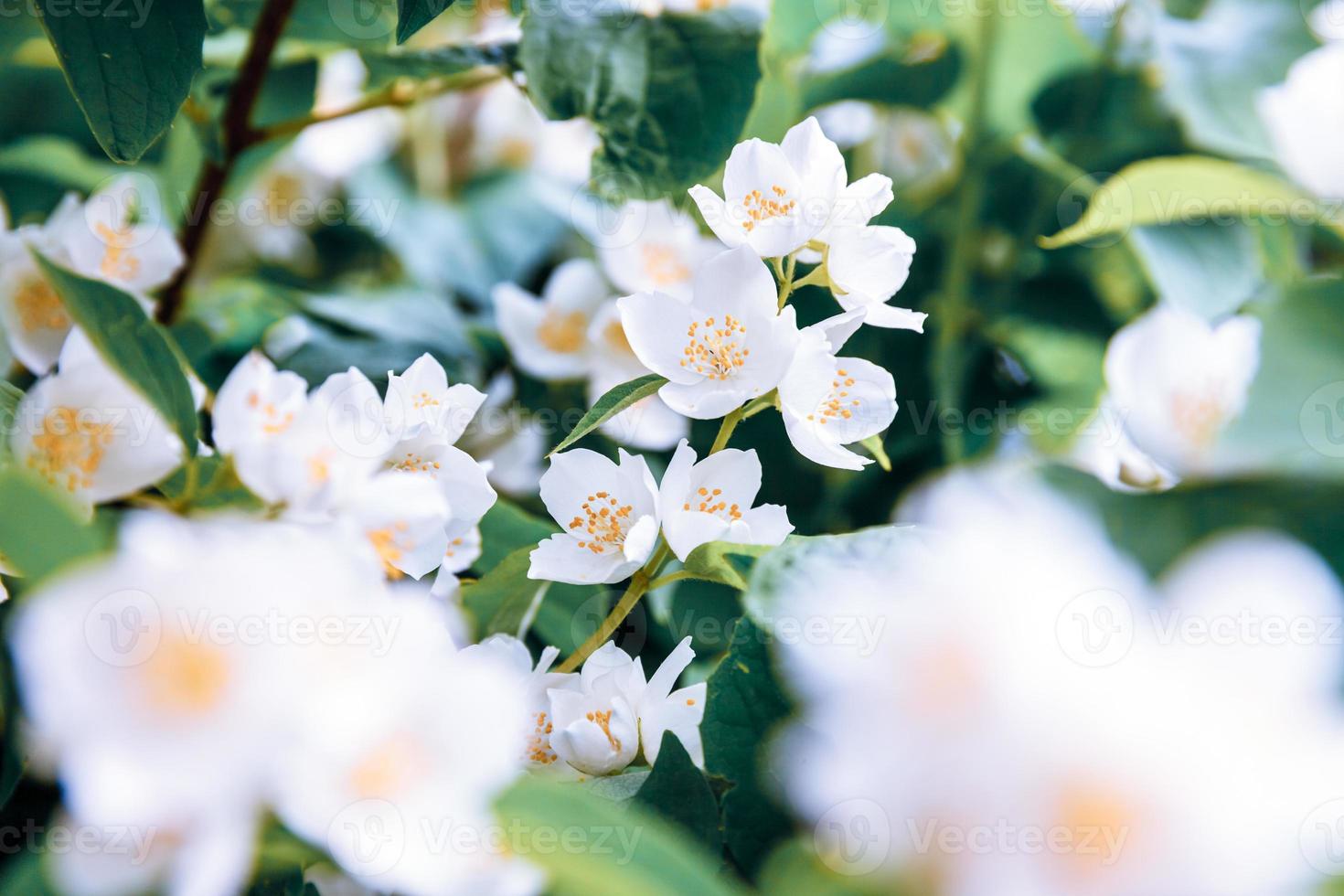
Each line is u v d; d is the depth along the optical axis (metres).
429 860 0.37
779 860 0.37
